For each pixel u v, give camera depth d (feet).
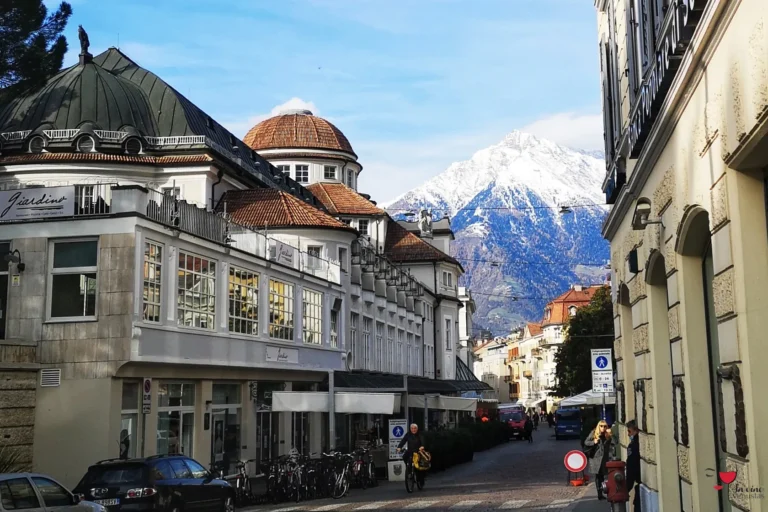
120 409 80.59
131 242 80.84
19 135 131.23
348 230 146.61
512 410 240.73
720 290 29.40
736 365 27.78
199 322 93.35
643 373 51.60
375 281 169.48
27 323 81.46
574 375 236.63
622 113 57.26
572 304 479.00
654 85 38.63
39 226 82.74
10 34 101.60
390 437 108.78
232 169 142.61
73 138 130.00
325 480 88.48
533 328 561.02
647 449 51.08
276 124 225.15
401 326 190.49
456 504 74.43
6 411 76.28
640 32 43.91
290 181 190.08
